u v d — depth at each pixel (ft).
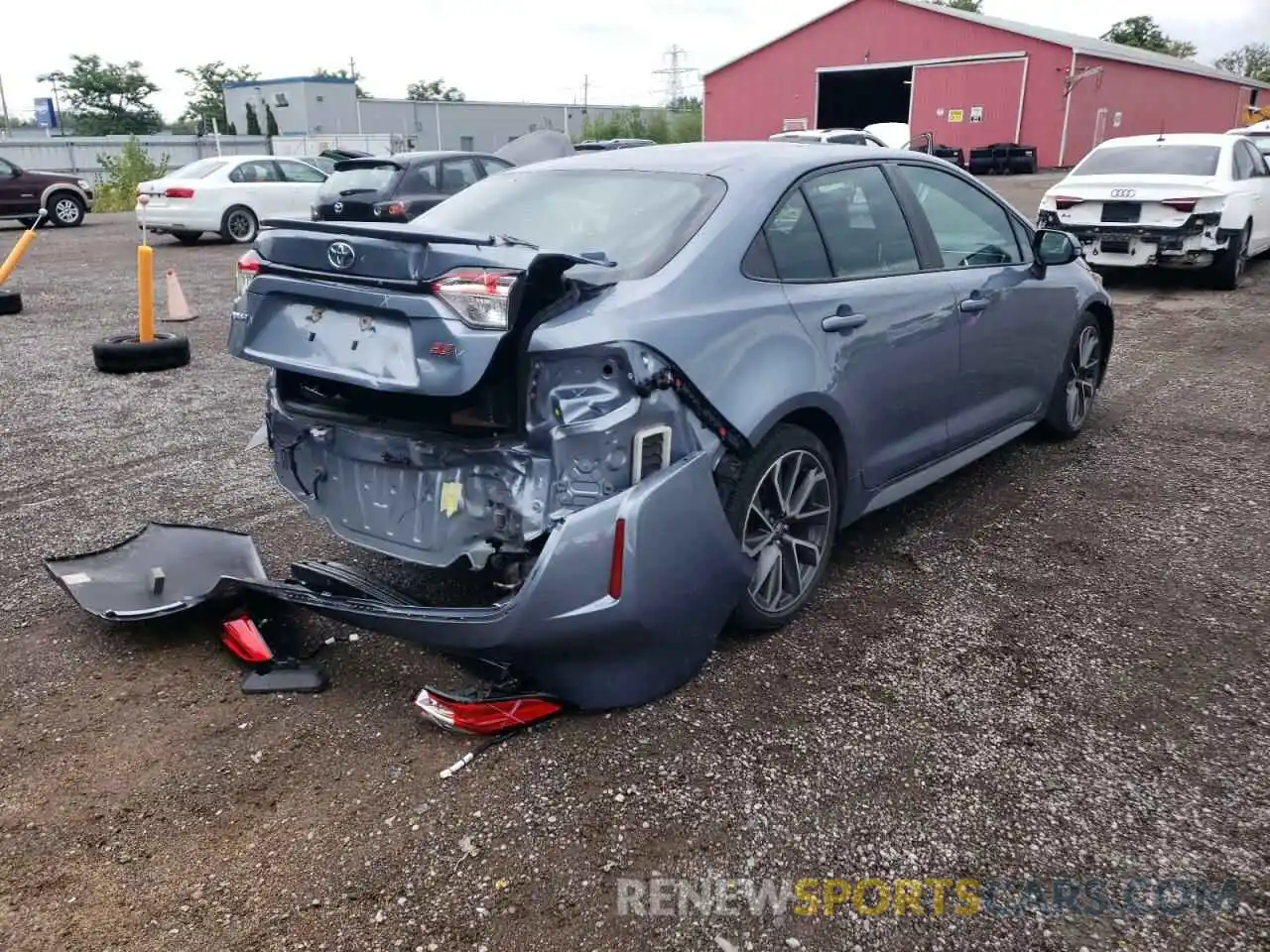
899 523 15.20
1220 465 17.48
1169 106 138.82
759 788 9.04
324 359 9.99
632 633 9.53
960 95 121.39
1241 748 9.55
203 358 27.58
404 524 10.71
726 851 8.31
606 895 7.87
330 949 7.39
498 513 9.88
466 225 12.02
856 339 11.97
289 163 60.34
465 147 190.90
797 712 10.21
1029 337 16.12
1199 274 37.22
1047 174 109.29
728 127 140.56
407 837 8.52
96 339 30.19
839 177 12.71
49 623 12.28
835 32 128.06
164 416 21.50
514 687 10.05
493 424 9.71
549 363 9.34
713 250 10.67
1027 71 115.44
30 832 8.65
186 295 38.99
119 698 10.65
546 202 12.05
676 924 7.59
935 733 9.84
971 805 8.81
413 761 9.52
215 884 8.05
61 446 19.36
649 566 9.32
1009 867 8.11
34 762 9.59
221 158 59.36
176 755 9.68
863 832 8.50
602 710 10.18
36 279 43.65
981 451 15.65
